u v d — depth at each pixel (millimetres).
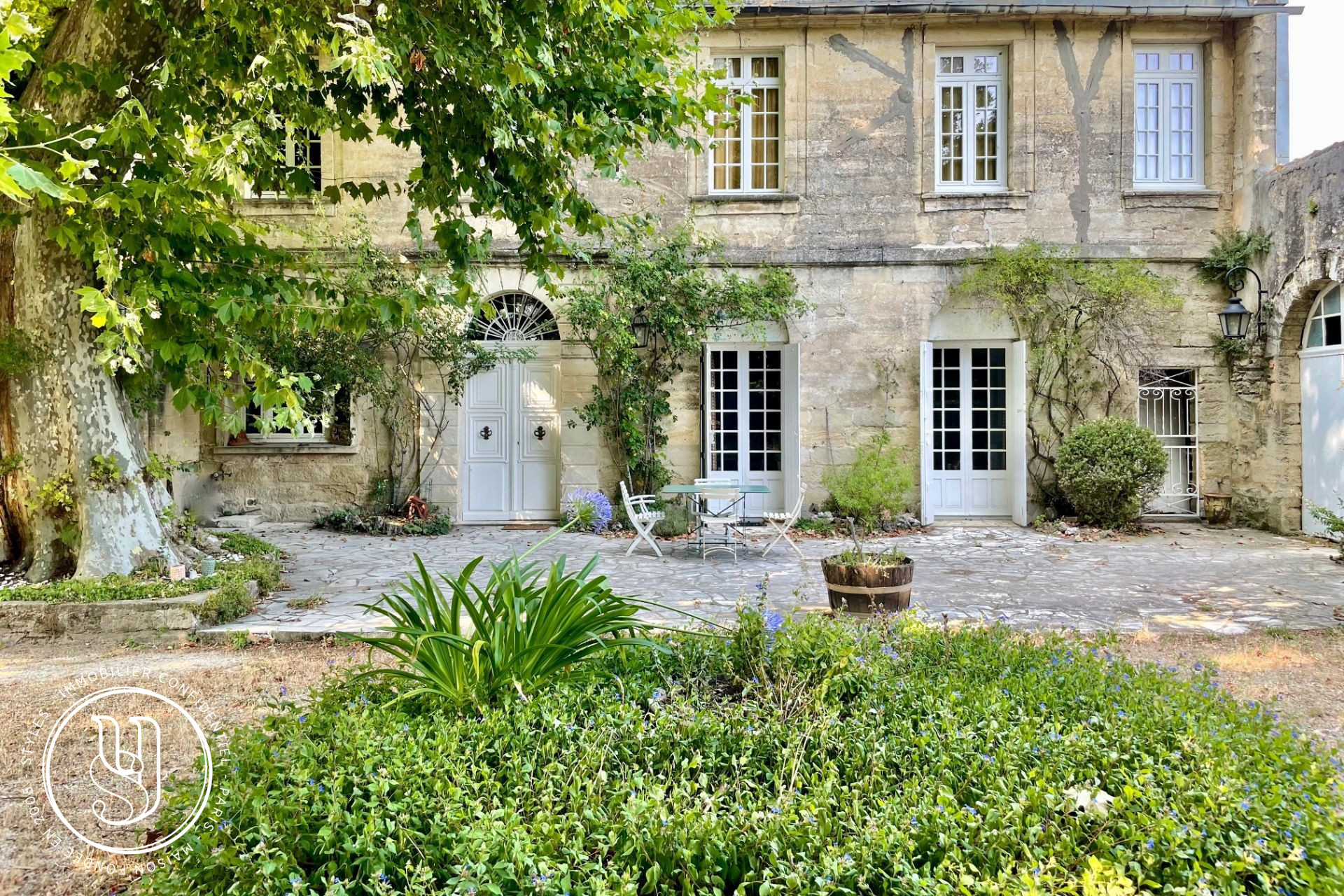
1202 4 11594
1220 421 11852
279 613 6602
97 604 6035
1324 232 10180
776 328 12359
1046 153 11953
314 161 12164
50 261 6715
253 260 4816
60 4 6699
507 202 5598
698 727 2697
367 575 8312
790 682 3178
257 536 11016
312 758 2383
